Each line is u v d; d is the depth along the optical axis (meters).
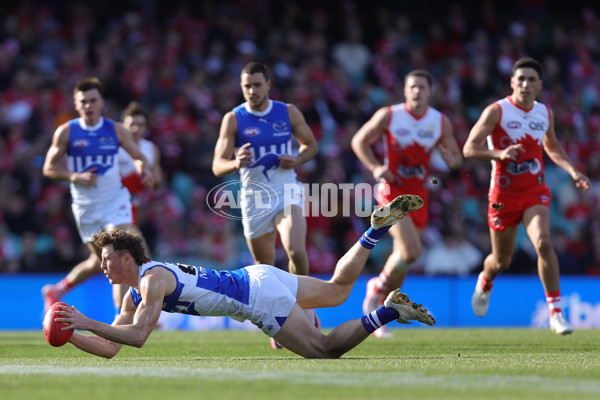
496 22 74.19
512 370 16.52
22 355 23.31
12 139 53.41
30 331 40.22
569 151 64.75
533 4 77.25
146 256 18.52
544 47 71.75
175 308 18.78
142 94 57.88
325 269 50.53
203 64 61.72
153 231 50.00
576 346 26.67
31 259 48.09
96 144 30.86
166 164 53.97
